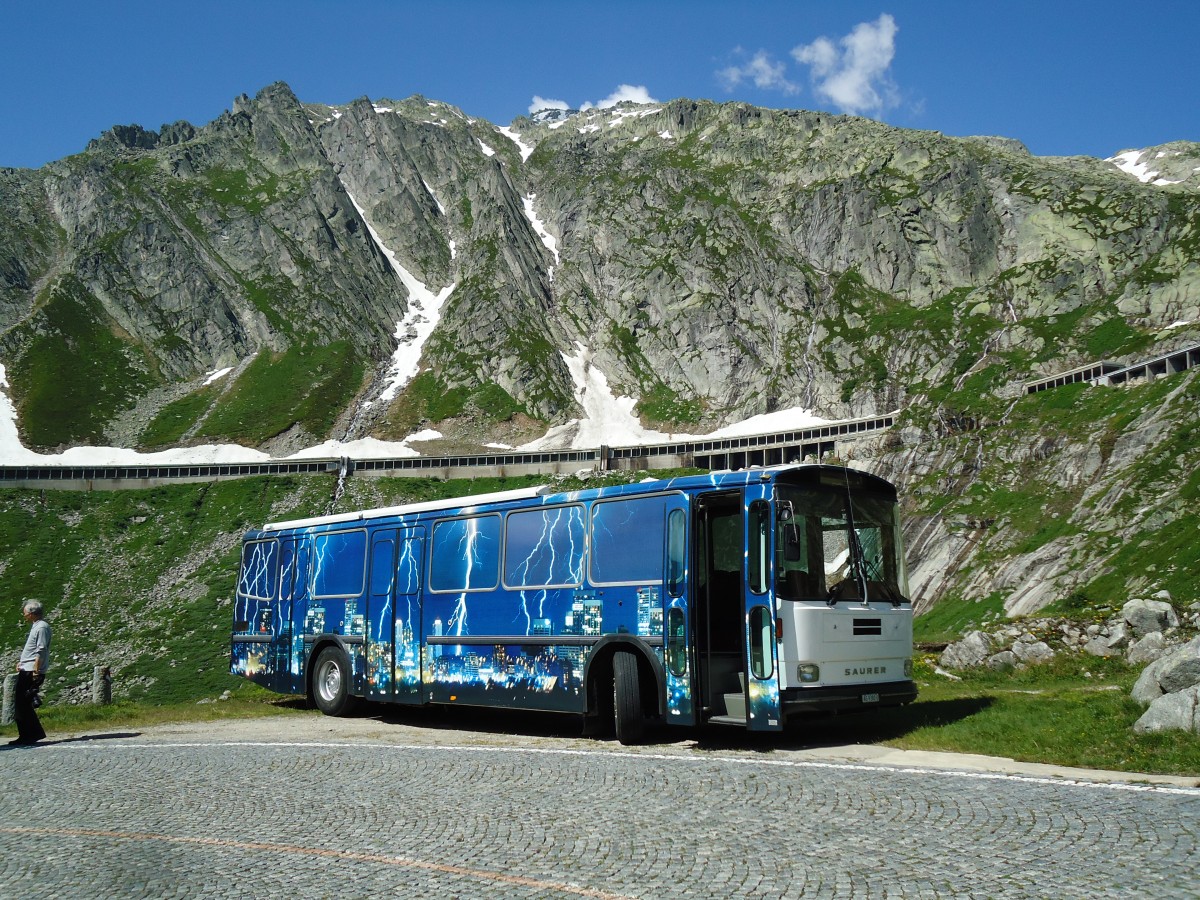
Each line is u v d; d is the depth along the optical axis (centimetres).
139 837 1040
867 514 1733
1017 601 7400
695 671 1600
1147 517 7119
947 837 894
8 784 1427
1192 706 1312
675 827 981
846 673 1596
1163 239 19525
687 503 1667
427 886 807
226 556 14575
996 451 10756
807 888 750
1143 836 861
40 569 13938
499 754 1550
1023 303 19838
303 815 1117
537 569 1920
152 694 10206
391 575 2273
